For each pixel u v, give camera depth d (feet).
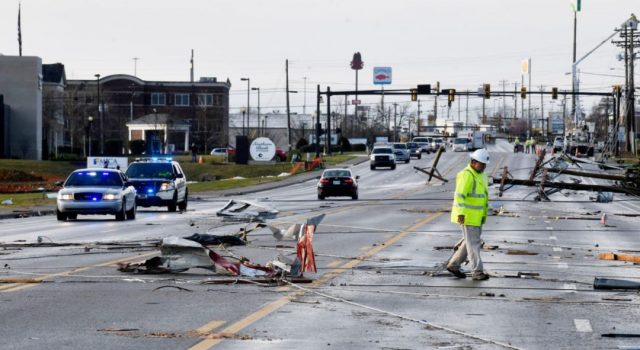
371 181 426.92
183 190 242.99
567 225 181.27
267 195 336.49
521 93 488.44
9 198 286.87
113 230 168.25
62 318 70.08
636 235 158.71
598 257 119.34
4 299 79.66
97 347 59.06
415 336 63.93
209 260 97.19
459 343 61.62
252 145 517.55
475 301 80.74
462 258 96.99
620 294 85.56
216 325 67.36
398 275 98.63
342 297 82.12
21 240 145.48
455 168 520.83
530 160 572.10
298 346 59.98
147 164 237.45
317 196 316.60
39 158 508.53
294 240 139.13
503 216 208.23
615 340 63.26
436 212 223.30
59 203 196.13
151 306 76.13
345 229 167.02
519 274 99.25
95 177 204.03
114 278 93.56
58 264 107.34
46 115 630.74
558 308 77.05
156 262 98.22
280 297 81.41
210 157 612.70
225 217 183.11
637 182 256.11
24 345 59.67
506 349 59.88
